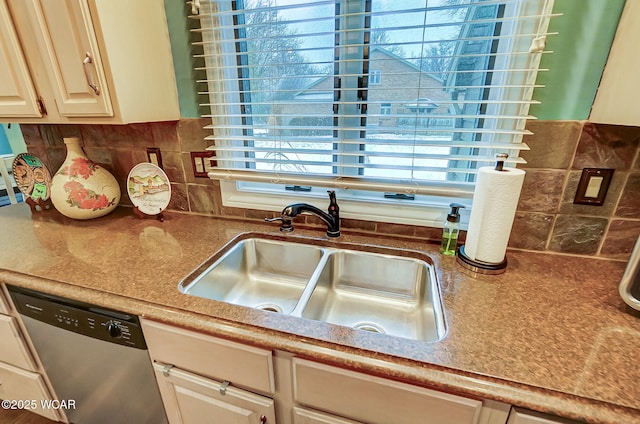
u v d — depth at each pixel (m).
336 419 0.75
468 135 1.06
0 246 1.14
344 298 1.16
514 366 0.61
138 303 0.83
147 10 1.08
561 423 0.57
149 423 1.05
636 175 0.89
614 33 0.80
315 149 1.17
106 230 1.28
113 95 1.01
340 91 1.10
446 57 0.91
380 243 1.15
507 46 0.93
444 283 0.90
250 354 0.76
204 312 0.78
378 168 1.10
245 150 1.22
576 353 0.64
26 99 1.11
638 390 0.56
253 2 1.11
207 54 1.15
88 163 1.36
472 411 0.62
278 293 1.22
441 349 0.66
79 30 0.94
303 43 1.10
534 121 0.93
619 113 0.77
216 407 0.88
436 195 1.07
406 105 1.07
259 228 1.29
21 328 1.10
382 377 0.66
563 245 1.02
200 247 1.13
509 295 0.84
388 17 1.01
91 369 1.04
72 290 0.90
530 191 0.99
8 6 0.98
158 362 0.90
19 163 1.48
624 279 0.74
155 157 1.40
